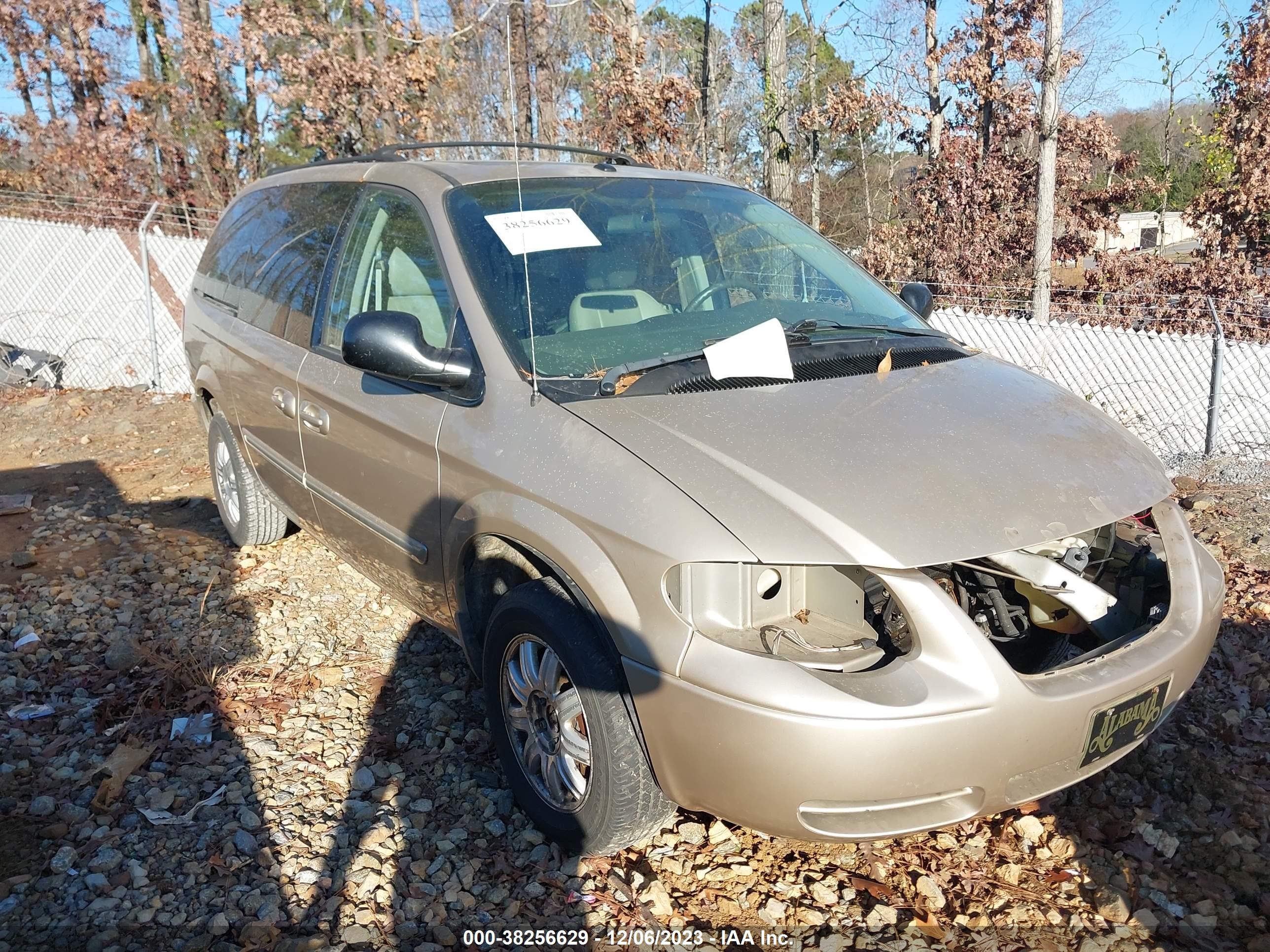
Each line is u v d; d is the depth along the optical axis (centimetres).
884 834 236
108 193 1605
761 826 242
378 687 396
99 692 396
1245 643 405
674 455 258
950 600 238
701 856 292
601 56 1634
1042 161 1142
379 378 350
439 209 349
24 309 1084
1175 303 1093
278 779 334
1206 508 557
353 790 329
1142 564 297
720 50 1727
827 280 390
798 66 1847
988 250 1261
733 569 242
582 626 266
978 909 271
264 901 276
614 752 259
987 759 233
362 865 289
